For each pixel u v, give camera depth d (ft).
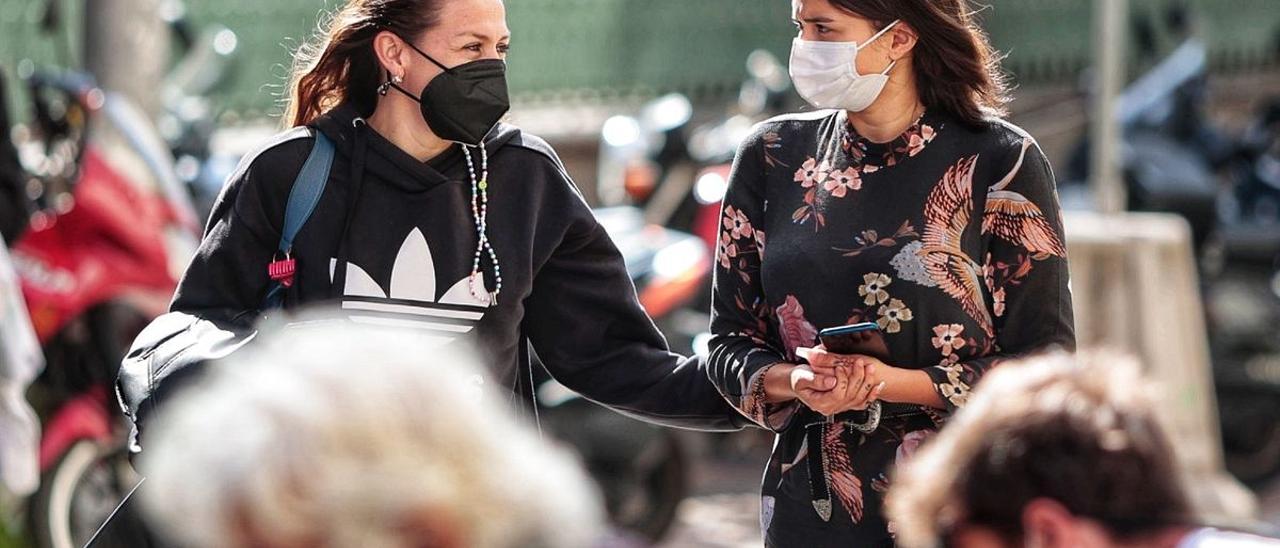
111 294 17.53
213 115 31.81
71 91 18.31
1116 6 23.85
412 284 10.09
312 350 4.97
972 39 10.37
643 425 20.90
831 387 9.96
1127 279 23.66
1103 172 24.22
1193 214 26.73
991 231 10.44
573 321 11.01
